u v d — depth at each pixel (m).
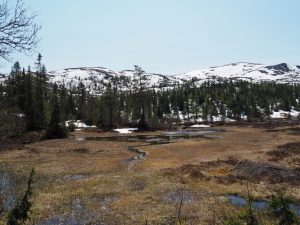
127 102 135.75
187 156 54.34
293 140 72.06
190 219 24.66
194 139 80.06
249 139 76.31
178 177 38.53
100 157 54.81
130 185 35.56
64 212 26.88
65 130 86.19
